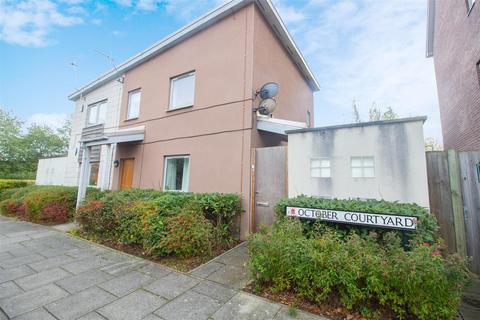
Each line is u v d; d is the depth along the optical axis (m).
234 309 2.39
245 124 5.42
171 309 2.39
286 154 4.85
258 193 5.13
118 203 4.88
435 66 9.45
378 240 2.88
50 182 11.70
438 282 2.01
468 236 3.38
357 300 2.30
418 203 3.44
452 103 7.74
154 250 3.85
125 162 8.21
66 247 4.48
